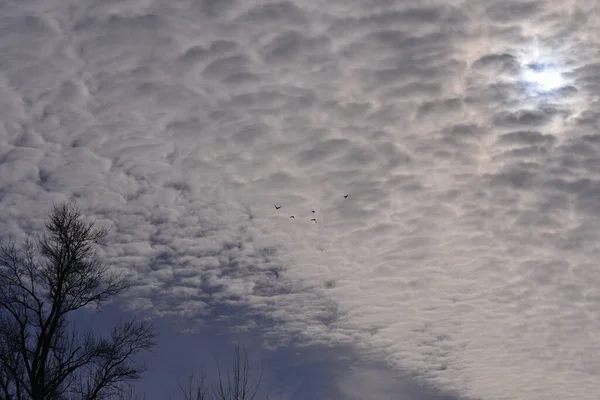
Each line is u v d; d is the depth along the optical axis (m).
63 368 33.84
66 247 35.22
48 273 34.84
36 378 33.03
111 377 34.62
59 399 33.47
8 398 33.00
